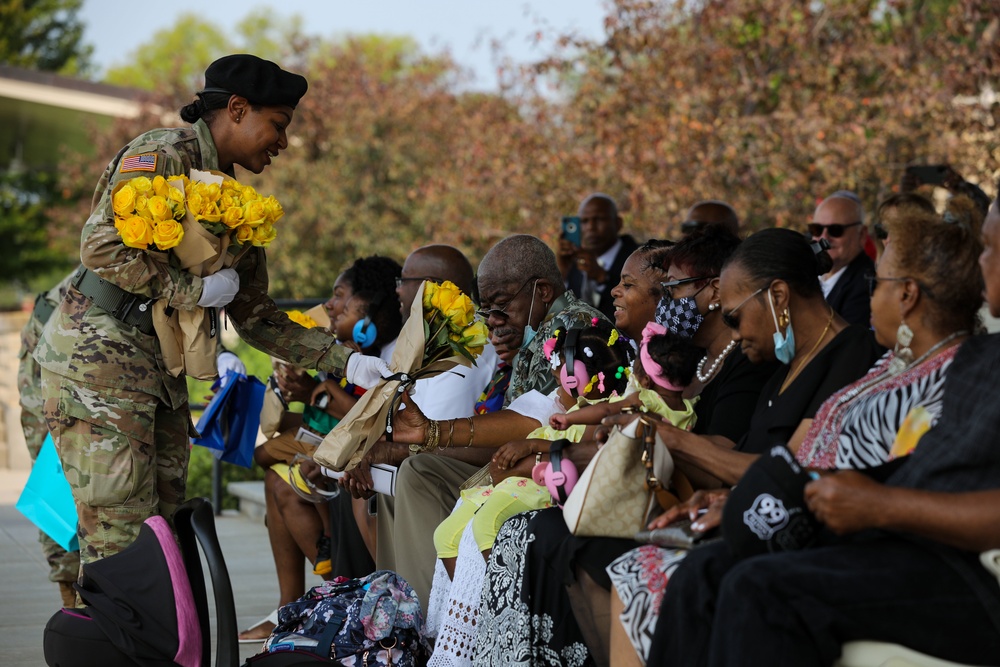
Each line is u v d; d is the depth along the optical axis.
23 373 5.42
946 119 10.88
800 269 3.30
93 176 22.09
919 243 2.88
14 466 12.51
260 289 4.38
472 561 3.79
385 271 5.31
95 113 21.88
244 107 4.11
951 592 2.60
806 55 11.86
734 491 2.80
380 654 3.76
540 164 12.77
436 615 4.11
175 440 4.24
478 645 3.56
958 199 3.12
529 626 3.38
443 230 15.23
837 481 2.60
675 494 3.32
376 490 4.58
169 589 3.33
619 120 12.25
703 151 11.63
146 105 21.64
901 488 2.58
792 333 3.32
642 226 11.59
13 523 8.27
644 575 3.00
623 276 4.29
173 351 3.99
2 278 26.25
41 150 25.33
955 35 11.34
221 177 3.94
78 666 3.42
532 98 14.20
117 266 3.81
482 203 14.12
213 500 8.65
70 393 3.90
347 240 18.56
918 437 2.79
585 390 3.83
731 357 3.80
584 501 3.19
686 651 2.81
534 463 3.82
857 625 2.58
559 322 4.23
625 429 3.18
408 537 4.37
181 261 3.89
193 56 42.91
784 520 2.72
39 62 35.91
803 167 11.23
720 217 7.11
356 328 5.17
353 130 19.28
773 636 2.57
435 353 4.02
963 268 2.85
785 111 11.30
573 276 8.13
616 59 12.23
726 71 12.04
